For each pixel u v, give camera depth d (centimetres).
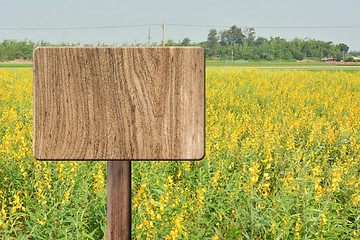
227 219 391
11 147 554
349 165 557
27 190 495
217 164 539
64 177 443
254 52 14925
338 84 1728
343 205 459
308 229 377
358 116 898
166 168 529
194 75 117
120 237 131
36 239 356
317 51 15612
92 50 115
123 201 131
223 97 1270
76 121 117
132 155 118
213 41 15112
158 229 351
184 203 394
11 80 1816
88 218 391
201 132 119
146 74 117
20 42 10881
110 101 117
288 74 2158
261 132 718
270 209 374
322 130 811
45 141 116
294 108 1137
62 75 115
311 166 562
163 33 4706
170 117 118
